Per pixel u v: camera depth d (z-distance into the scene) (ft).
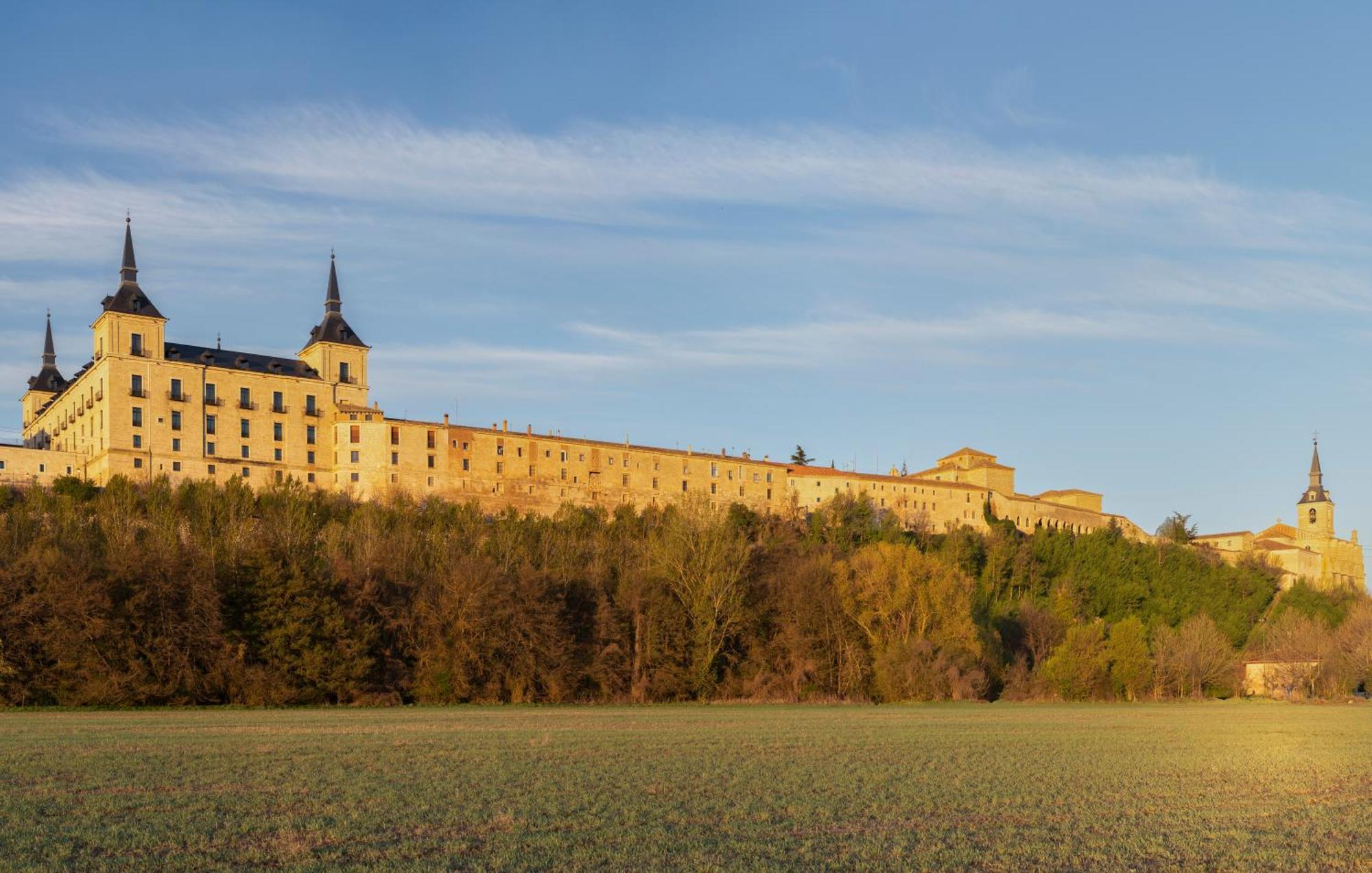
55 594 271.49
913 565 369.30
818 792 137.59
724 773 153.38
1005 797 137.59
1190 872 98.43
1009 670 384.47
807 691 351.05
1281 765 177.58
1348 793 146.92
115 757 159.94
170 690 279.28
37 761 153.99
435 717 251.80
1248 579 606.96
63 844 98.68
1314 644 435.94
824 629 357.41
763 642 361.10
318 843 101.30
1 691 264.93
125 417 501.15
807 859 98.94
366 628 303.07
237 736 195.52
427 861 94.94
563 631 329.93
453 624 315.58
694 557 358.64
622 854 98.78
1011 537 587.27
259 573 297.94
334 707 289.74
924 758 179.52
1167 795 142.51
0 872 88.74
